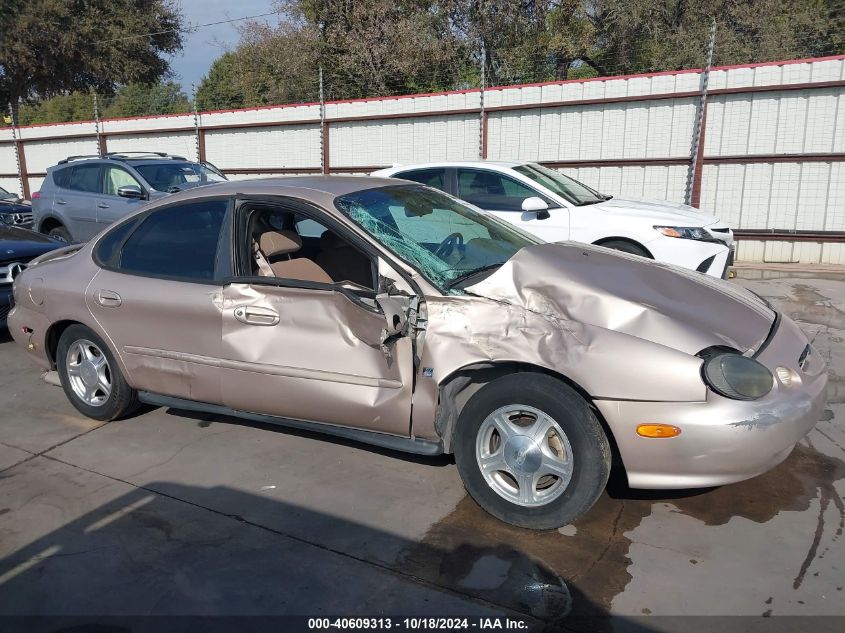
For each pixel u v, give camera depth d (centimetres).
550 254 375
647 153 1170
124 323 436
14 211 1227
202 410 430
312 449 434
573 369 316
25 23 2441
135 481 397
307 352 374
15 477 404
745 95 1086
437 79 2145
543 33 2088
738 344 326
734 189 1120
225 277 402
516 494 338
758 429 301
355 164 1473
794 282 952
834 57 1017
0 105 2817
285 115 1534
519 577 303
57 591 299
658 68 1969
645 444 310
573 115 1215
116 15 2684
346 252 466
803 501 361
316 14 2298
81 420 489
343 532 340
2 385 566
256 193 407
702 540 327
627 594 289
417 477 396
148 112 2222
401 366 351
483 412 338
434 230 404
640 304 333
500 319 335
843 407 487
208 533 342
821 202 1069
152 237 439
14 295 505
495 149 1299
